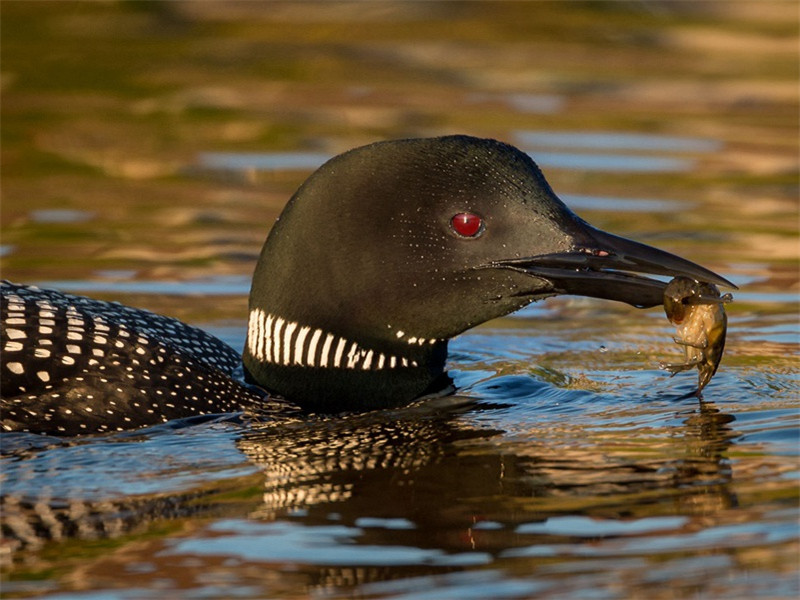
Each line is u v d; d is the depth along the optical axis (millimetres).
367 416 9305
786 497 7254
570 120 19781
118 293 12820
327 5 26453
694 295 8977
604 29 25547
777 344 11141
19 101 20594
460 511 7242
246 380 9891
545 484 7625
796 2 26906
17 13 24953
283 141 18656
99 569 6559
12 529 7070
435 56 23766
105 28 24641
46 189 16500
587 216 15312
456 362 10961
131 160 17734
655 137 18875
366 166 9328
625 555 6594
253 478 7812
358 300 9406
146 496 7523
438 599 6172
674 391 9773
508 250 9227
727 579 6305
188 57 23375
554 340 11711
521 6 26609
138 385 8906
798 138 18953
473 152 9320
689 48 24312
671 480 7617
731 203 15914
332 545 6812
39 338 8781
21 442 8383
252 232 14898
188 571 6531
